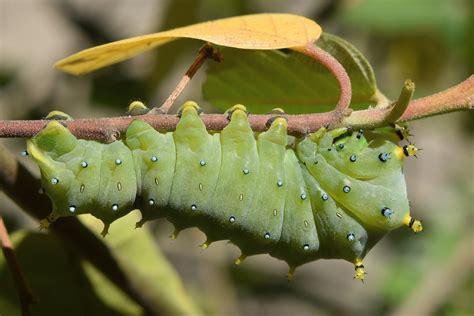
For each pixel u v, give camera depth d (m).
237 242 0.48
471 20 0.75
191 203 0.47
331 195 0.48
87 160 0.47
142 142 0.47
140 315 0.54
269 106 0.51
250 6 0.72
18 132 0.46
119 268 0.52
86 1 0.81
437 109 0.47
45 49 0.96
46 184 0.46
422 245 0.81
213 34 0.47
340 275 0.97
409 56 0.78
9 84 0.76
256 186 0.47
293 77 0.50
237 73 0.51
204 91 0.52
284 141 0.47
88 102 0.70
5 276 0.53
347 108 0.47
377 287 0.82
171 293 0.54
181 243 0.77
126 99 0.69
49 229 0.51
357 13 0.76
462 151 0.91
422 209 0.84
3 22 0.96
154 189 0.47
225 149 0.47
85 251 0.52
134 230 0.54
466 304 0.75
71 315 0.53
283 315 0.85
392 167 0.48
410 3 0.76
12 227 0.67
